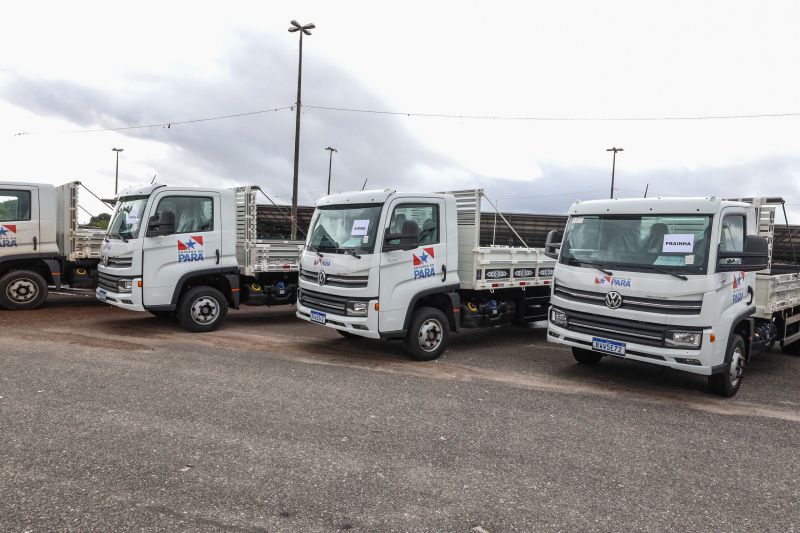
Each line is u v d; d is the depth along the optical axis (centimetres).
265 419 535
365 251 789
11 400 563
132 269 930
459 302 889
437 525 350
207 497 374
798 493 423
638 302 670
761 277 763
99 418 519
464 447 486
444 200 865
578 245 750
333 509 365
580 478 432
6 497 364
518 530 349
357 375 728
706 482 436
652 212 691
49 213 1183
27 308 1183
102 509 352
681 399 676
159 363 745
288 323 1175
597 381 752
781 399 696
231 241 1033
